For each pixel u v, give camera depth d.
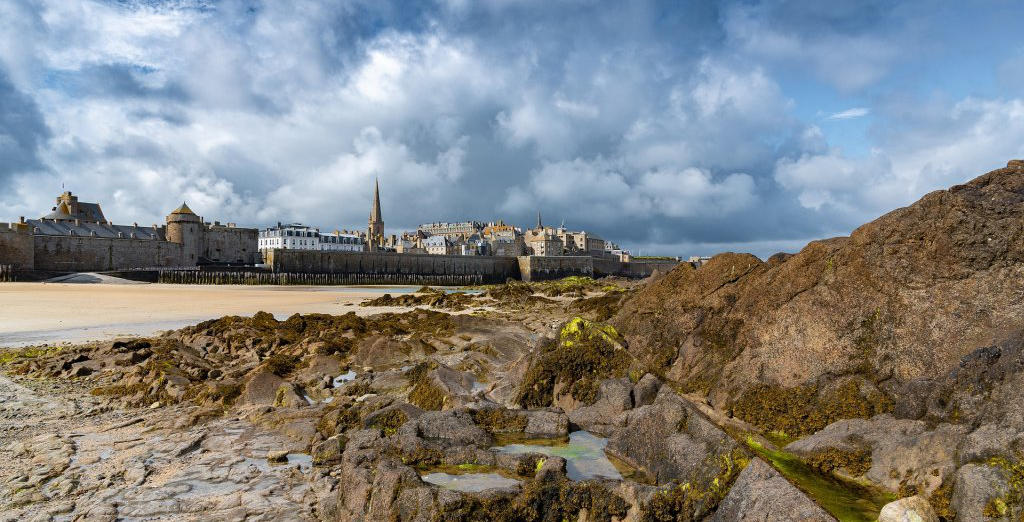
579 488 6.25
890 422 6.75
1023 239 7.28
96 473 9.85
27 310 42.72
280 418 12.77
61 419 13.67
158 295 62.81
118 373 19.06
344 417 11.51
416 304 50.94
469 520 6.12
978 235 7.61
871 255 8.66
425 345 21.53
